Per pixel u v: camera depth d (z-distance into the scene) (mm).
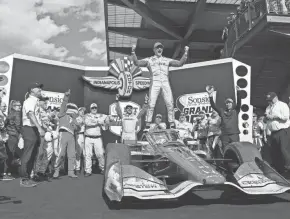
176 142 4781
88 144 6980
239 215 3162
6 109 7262
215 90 8781
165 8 16891
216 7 16656
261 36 9625
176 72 9156
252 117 8602
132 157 5242
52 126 7395
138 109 8984
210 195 4355
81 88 8938
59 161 6543
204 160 4375
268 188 3691
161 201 3977
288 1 8547
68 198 4293
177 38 20453
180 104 9031
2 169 6812
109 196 3529
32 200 4164
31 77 8016
